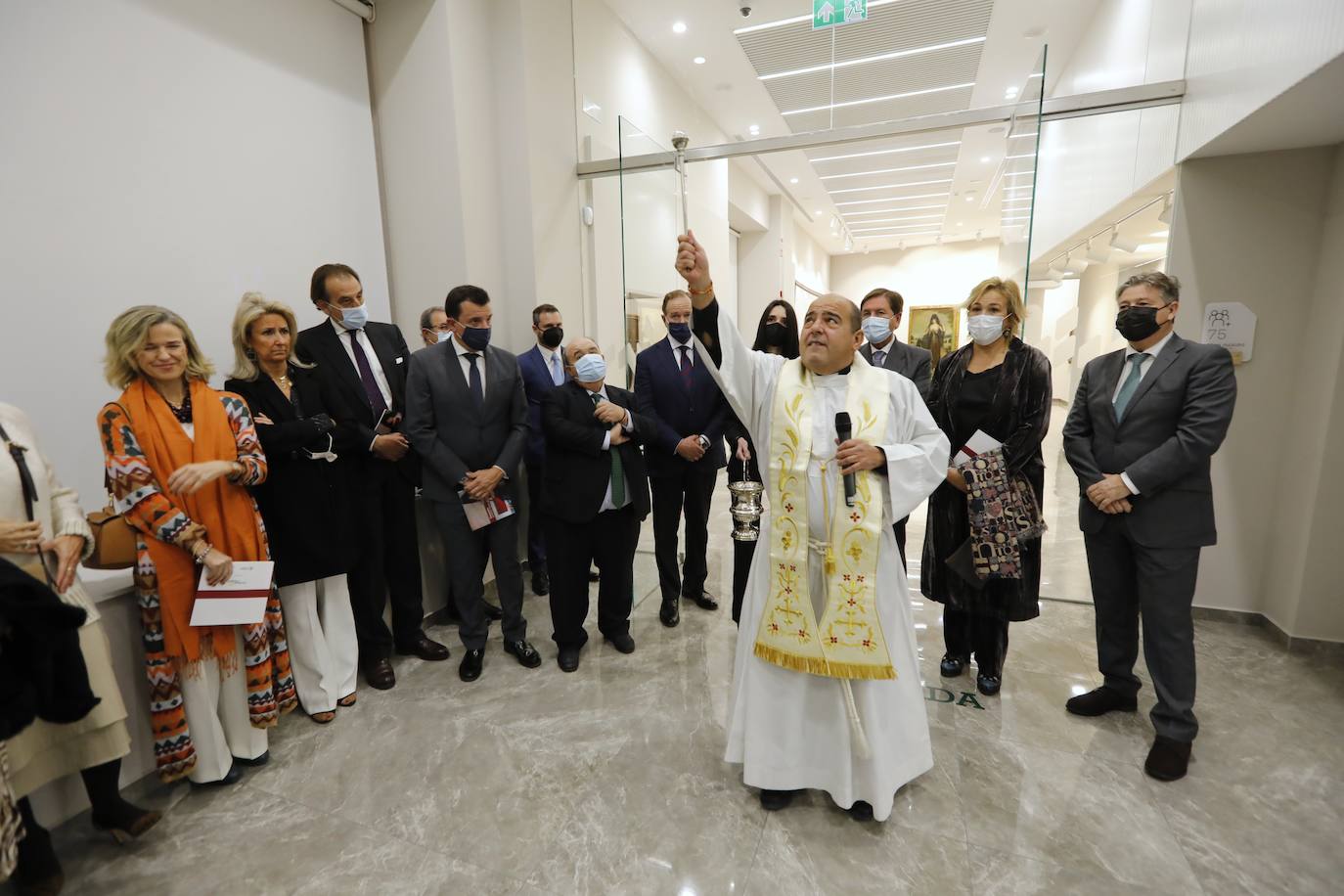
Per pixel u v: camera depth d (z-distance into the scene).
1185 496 1.96
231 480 1.92
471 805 1.90
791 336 2.88
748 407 1.85
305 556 2.19
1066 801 1.86
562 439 2.52
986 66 5.10
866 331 2.58
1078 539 4.43
